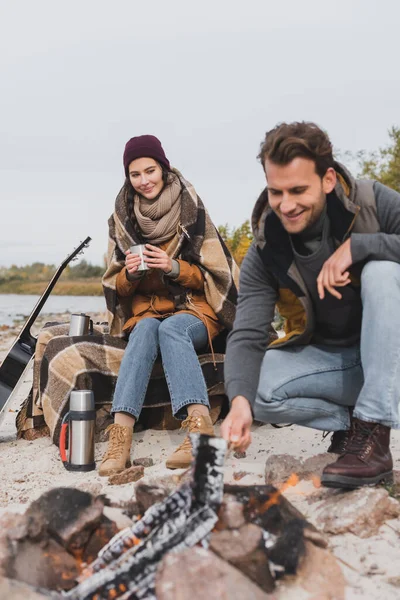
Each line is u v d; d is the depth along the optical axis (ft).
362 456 9.02
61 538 7.35
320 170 8.55
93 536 7.61
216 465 7.20
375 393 8.96
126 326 14.02
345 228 9.07
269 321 9.78
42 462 12.73
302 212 8.64
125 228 14.12
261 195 9.41
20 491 11.00
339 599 6.89
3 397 14.05
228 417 8.86
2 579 6.61
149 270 13.69
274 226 9.29
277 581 7.00
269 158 8.46
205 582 6.20
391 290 8.93
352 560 7.75
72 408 12.24
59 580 7.21
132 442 13.78
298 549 7.18
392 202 9.14
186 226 13.92
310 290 9.50
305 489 9.65
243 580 6.34
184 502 7.25
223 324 13.88
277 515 7.47
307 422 10.08
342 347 10.02
